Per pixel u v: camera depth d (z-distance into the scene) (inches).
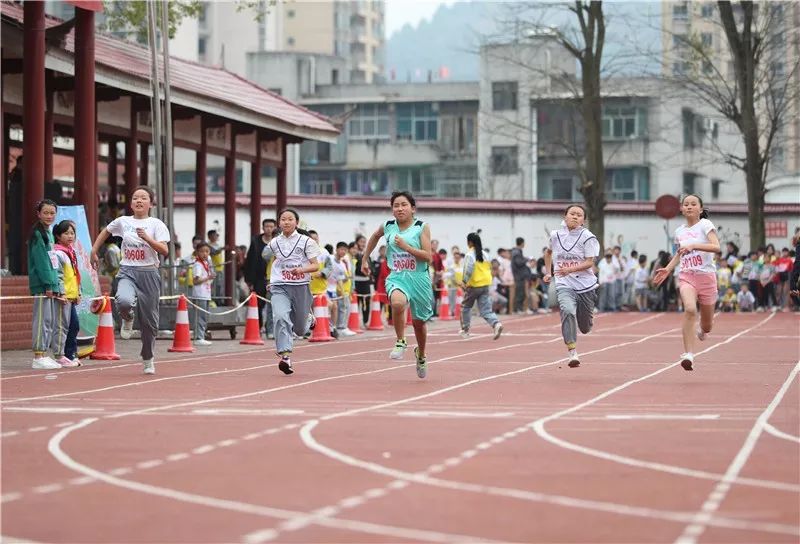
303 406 568.1
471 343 1096.8
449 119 3467.0
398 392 636.7
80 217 921.5
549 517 323.9
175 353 948.0
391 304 695.1
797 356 922.1
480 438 461.1
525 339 1162.6
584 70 2091.5
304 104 3540.8
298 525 315.3
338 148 3526.1
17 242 1066.1
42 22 1009.5
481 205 2274.9
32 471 392.5
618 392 636.7
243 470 393.4
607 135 3211.1
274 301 746.2
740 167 2158.0
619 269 1967.3
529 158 3243.1
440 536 302.7
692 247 705.6
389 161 3491.6
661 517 324.2
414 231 692.7
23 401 588.1
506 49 3270.2
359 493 356.2
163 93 1216.2
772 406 569.9
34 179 1011.3
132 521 321.1
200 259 1075.3
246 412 542.3
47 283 784.3
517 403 582.6
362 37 5826.8
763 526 314.2
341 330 1226.0
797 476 383.2
